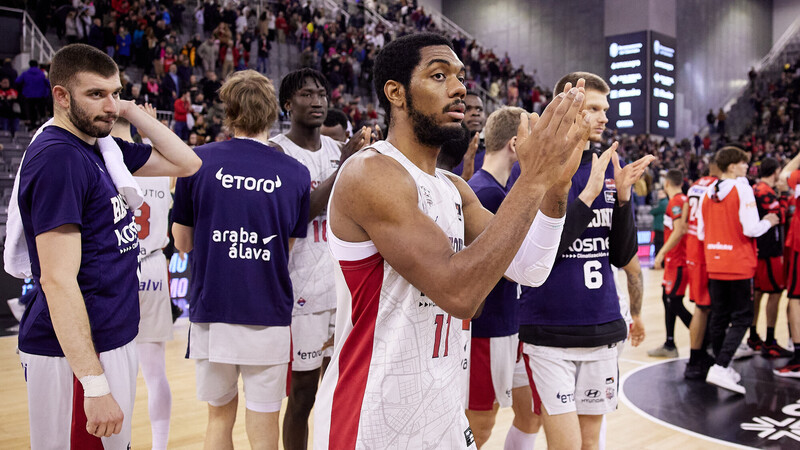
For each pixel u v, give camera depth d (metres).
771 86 25.98
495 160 2.75
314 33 16.78
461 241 1.56
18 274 1.97
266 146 2.65
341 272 1.48
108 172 1.98
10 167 10.12
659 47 23.98
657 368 5.33
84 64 1.85
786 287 5.59
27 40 12.71
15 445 3.42
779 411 4.21
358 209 1.38
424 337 1.46
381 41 19.03
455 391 1.54
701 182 5.13
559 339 2.46
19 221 1.88
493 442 3.63
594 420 2.61
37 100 10.55
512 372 2.75
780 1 29.58
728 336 4.71
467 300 1.29
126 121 2.85
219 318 2.51
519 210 1.29
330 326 3.06
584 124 1.32
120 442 1.95
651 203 16.77
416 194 1.40
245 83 2.62
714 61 26.92
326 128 3.99
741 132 26.30
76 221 1.78
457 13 28.92
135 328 2.03
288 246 2.65
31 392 1.84
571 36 25.48
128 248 2.01
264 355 2.54
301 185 2.68
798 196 5.20
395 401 1.44
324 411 1.53
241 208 2.52
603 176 2.38
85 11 12.61
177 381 4.74
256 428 2.56
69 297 1.75
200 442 3.53
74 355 1.73
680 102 25.38
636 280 2.87
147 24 13.35
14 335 6.15
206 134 11.51
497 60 22.67
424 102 1.45
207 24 15.11
